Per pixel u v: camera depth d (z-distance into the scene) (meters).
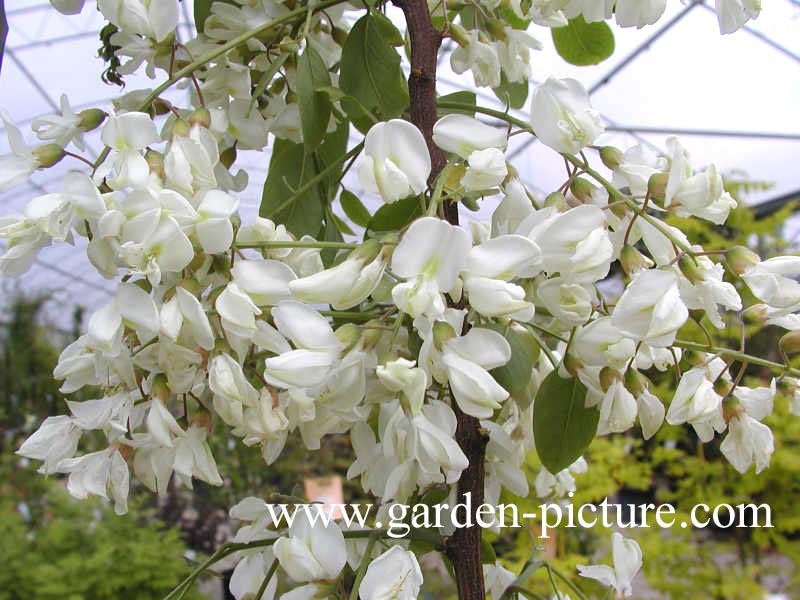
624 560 0.22
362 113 0.24
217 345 0.18
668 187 0.18
